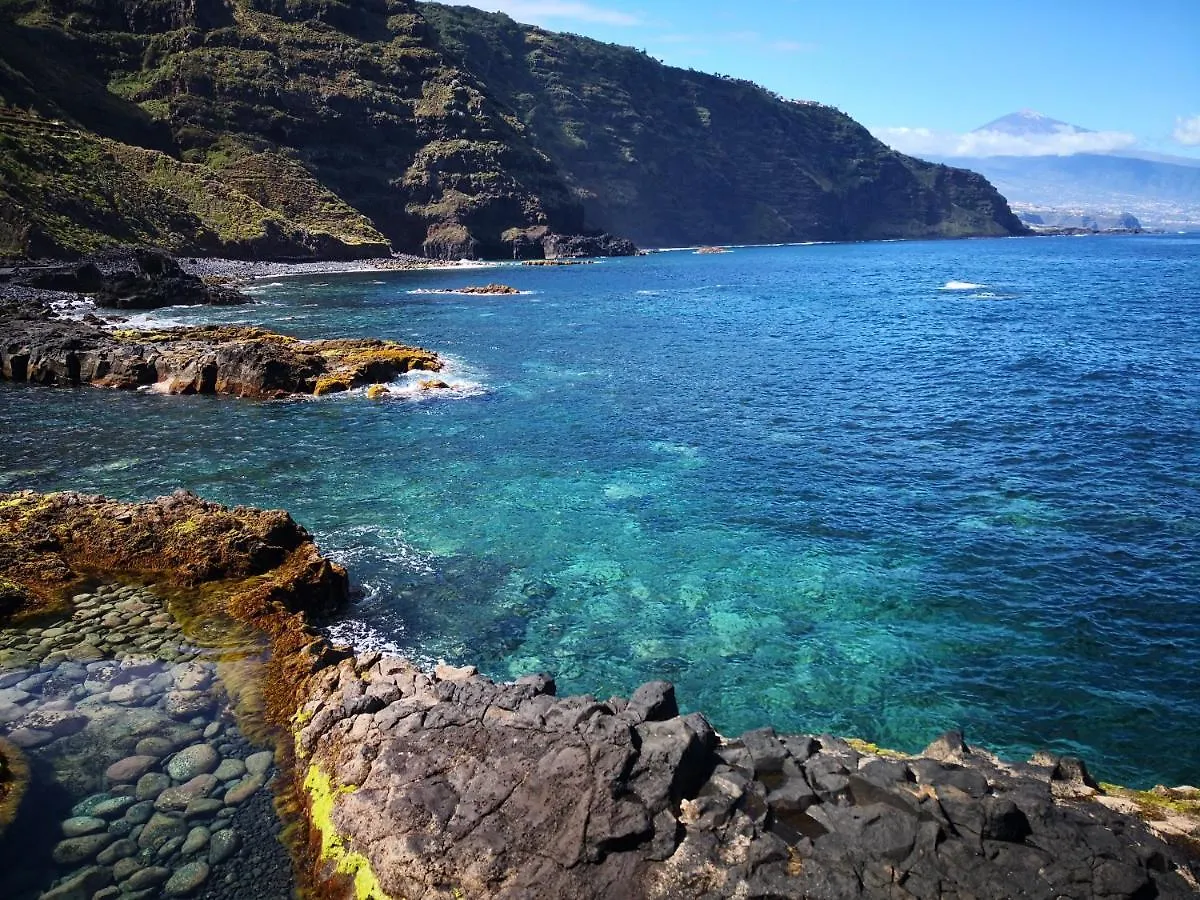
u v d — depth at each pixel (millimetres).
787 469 24766
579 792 8625
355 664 12508
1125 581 17219
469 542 19453
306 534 18688
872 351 45562
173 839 8984
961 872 7617
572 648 14938
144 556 16672
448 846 8305
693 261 150375
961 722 12828
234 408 32562
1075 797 9062
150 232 94375
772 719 12898
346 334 52281
